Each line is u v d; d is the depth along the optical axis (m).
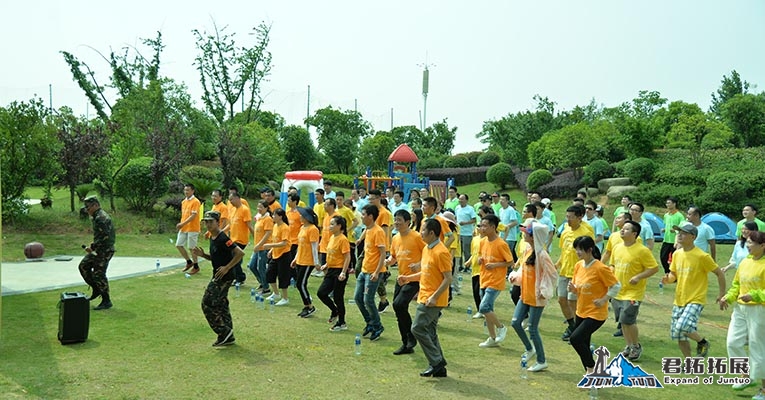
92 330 8.43
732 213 25.00
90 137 20.05
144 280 12.40
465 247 13.73
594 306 6.48
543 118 39.31
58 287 11.33
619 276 7.58
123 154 23.45
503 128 43.38
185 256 13.23
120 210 21.19
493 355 7.76
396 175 26.77
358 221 13.62
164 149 21.12
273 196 12.12
